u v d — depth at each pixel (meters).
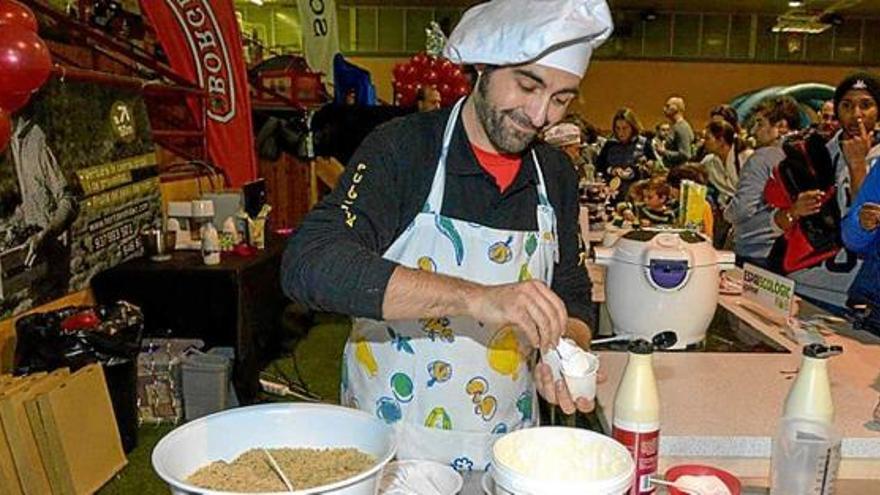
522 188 1.36
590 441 1.02
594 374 1.14
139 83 4.04
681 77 12.91
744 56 12.80
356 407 1.41
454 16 12.38
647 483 1.09
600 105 13.01
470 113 1.32
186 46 4.71
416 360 1.35
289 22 11.96
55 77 3.23
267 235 4.90
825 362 1.17
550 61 1.14
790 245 2.52
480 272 1.34
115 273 3.69
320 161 6.95
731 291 2.27
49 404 2.65
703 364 1.67
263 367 4.32
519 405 1.42
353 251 1.09
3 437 2.54
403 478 1.14
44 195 3.16
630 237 1.84
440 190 1.31
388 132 1.32
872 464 1.28
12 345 2.97
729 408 1.41
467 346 1.35
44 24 3.55
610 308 1.86
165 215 4.44
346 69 6.60
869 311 1.99
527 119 1.19
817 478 1.11
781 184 2.63
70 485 2.70
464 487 1.25
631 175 5.26
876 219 1.90
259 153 6.31
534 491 0.88
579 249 1.53
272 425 1.07
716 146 4.89
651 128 12.99
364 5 12.21
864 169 2.30
